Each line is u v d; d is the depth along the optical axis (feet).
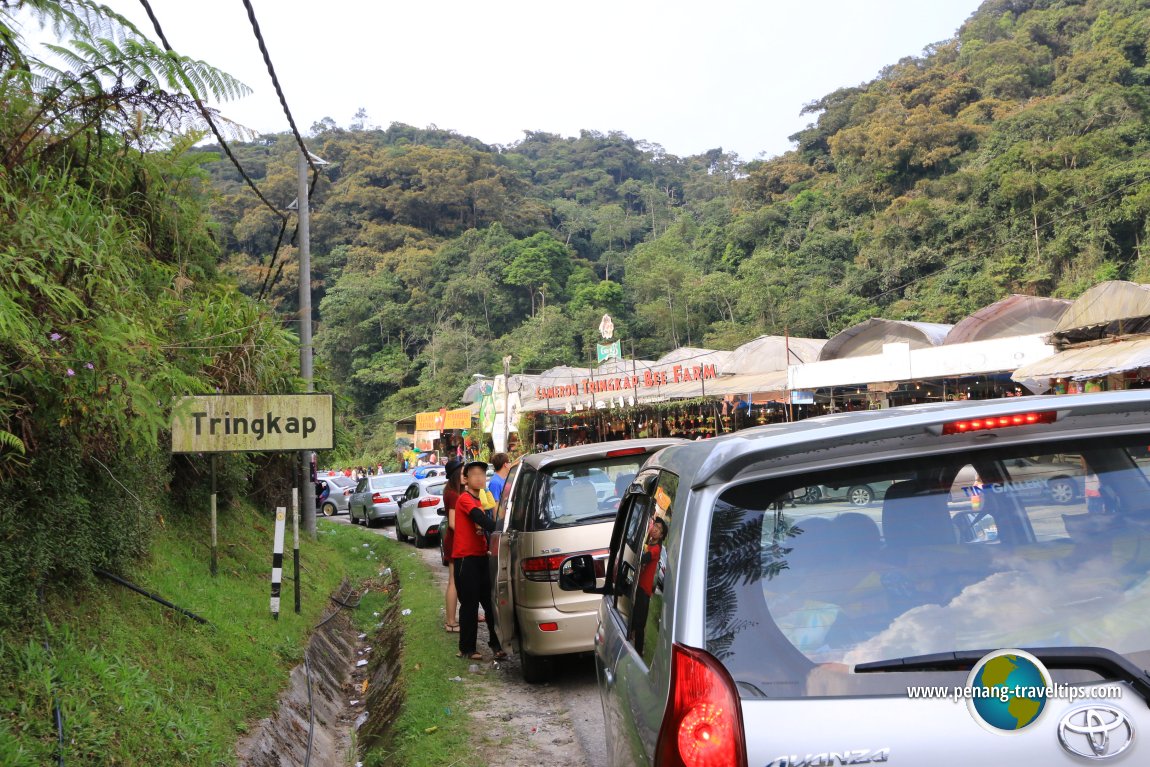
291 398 26.63
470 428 169.17
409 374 289.53
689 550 7.16
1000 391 76.74
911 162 232.94
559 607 21.27
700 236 304.71
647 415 103.40
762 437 7.48
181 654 18.85
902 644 6.47
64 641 15.33
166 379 16.37
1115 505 6.91
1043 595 6.59
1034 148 190.60
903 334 88.02
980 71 266.16
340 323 313.73
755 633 6.64
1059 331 60.64
